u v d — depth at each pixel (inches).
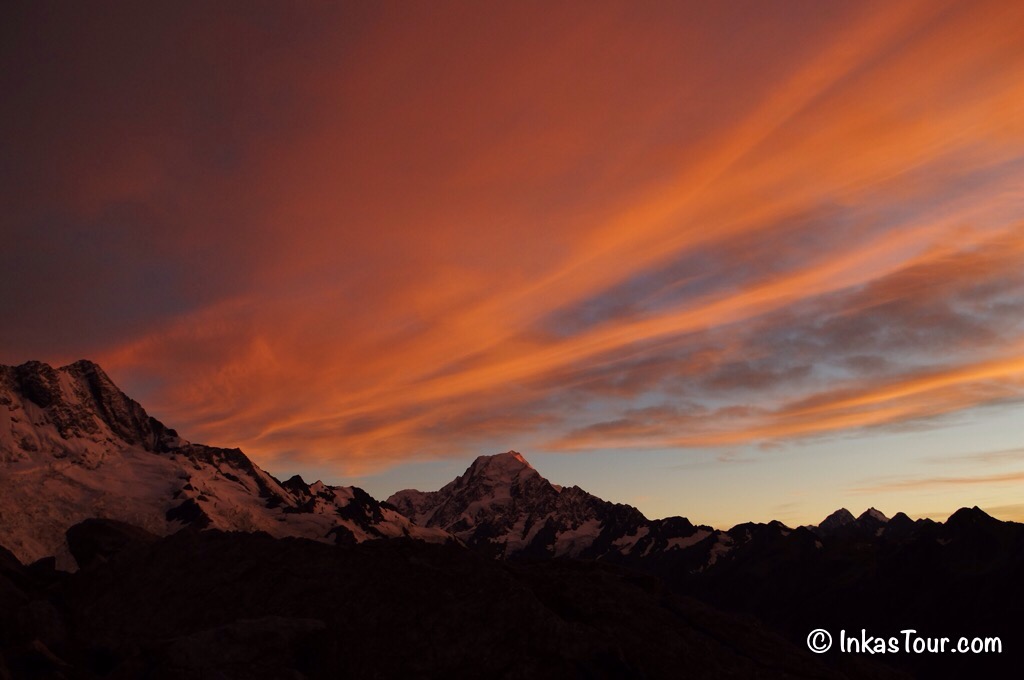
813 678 993.5
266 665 869.2
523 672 896.3
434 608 1000.9
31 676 861.2
